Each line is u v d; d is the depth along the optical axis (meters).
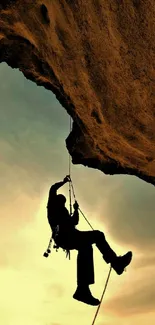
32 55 6.64
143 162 9.24
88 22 6.76
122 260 6.55
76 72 7.25
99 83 7.56
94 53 7.14
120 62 7.37
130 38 7.13
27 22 6.15
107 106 7.91
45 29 6.39
